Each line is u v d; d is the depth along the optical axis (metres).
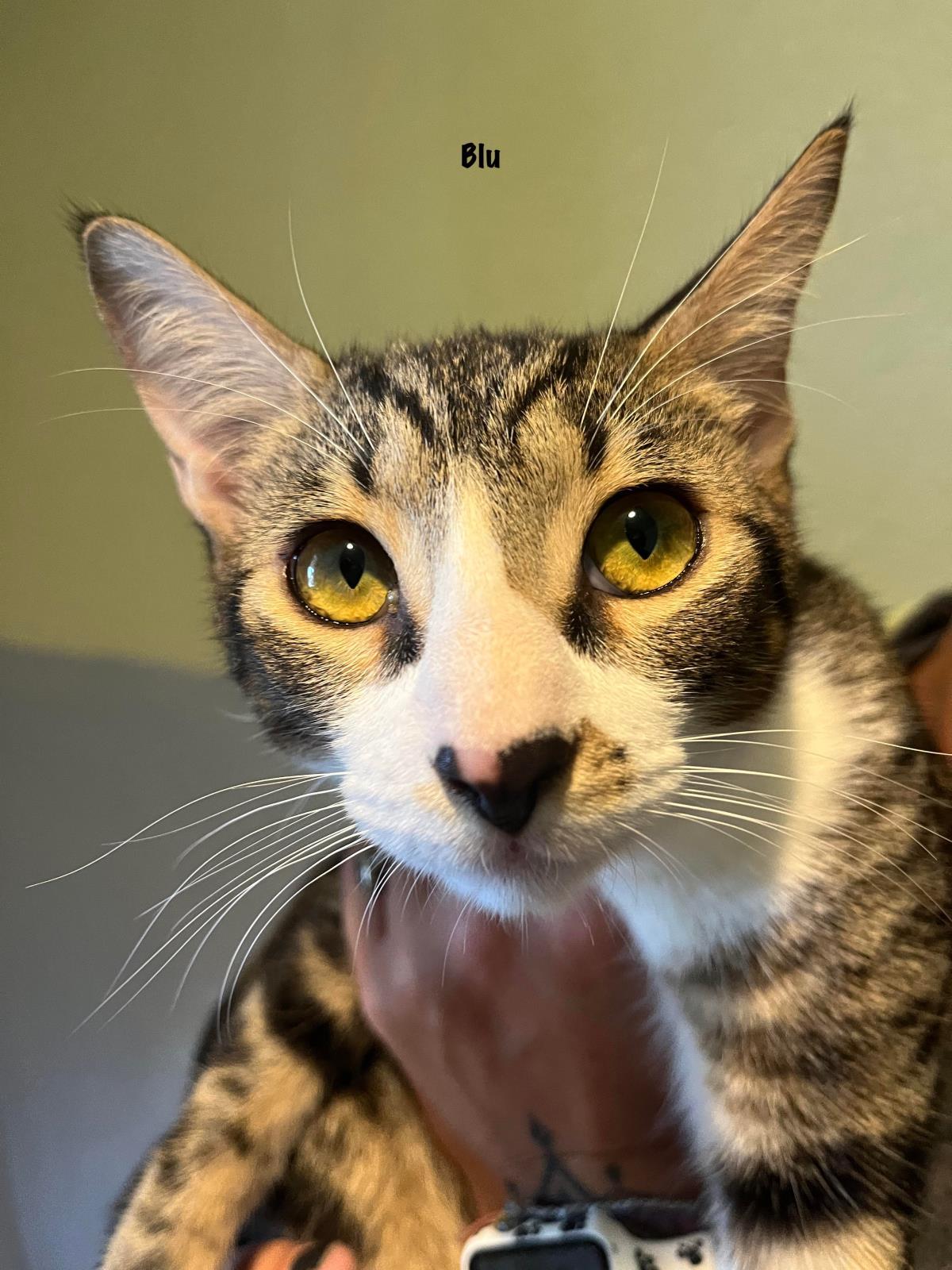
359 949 0.20
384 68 0.29
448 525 0.15
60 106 0.29
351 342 0.26
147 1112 0.29
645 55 0.28
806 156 0.17
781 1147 0.16
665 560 0.15
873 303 0.28
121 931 0.30
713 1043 0.17
